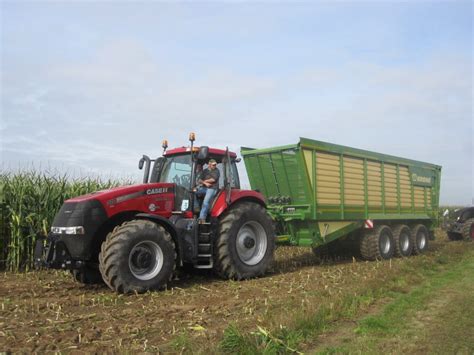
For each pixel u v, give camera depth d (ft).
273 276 29.68
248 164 36.86
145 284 23.58
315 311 18.03
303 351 14.65
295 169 33.32
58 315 18.90
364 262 36.60
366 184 38.73
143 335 16.02
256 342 14.35
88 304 21.34
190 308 20.10
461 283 26.18
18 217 31.55
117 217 25.25
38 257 24.52
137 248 23.82
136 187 25.44
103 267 23.15
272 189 35.73
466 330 16.49
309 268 33.06
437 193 50.49
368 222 37.55
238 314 19.08
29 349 14.42
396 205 42.83
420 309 19.86
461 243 49.44
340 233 35.94
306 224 33.53
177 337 15.58
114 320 18.08
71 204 24.02
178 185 27.14
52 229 24.22
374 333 16.38
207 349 13.88
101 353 14.10
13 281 28.09
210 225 27.53
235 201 29.35
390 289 24.30
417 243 43.98
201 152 26.86
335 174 35.45
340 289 23.70
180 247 25.66
